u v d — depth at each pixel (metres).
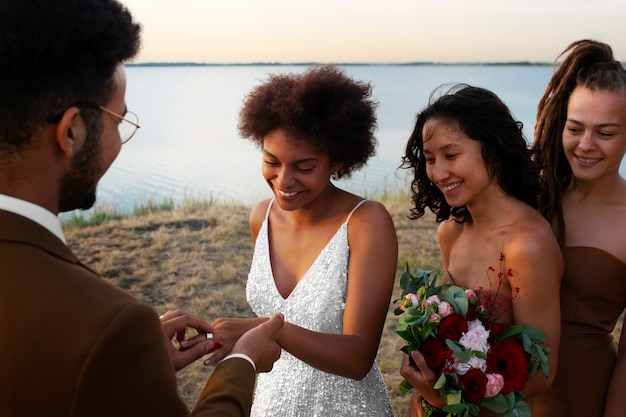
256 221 2.39
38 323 1.02
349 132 1.97
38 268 1.06
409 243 7.42
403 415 4.09
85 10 1.11
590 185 2.23
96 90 1.14
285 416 2.19
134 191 25.94
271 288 2.22
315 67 2.06
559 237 2.26
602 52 2.16
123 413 1.03
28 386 1.01
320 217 2.17
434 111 1.97
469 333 1.82
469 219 2.13
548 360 1.90
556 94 2.25
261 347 1.61
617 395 2.15
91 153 1.17
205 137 63.16
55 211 1.17
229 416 1.29
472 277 2.06
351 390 2.16
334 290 2.09
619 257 2.17
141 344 1.05
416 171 2.21
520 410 1.77
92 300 1.04
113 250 7.17
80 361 1.00
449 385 1.83
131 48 1.18
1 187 1.10
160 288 6.20
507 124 1.94
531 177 2.00
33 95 1.06
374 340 2.02
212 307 5.79
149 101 126.56
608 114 2.05
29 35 1.04
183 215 8.70
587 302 2.23
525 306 1.89
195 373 4.66
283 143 1.95
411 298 1.95
